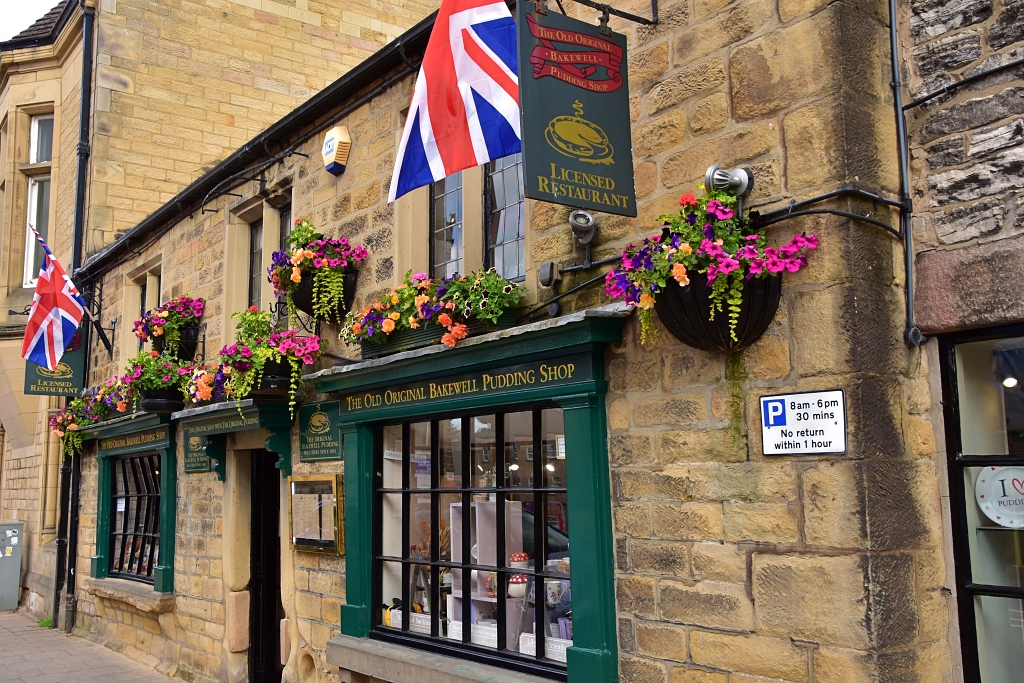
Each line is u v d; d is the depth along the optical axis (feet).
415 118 15.83
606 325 14.16
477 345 16.20
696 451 12.98
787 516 11.73
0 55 49.14
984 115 11.64
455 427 18.81
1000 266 11.21
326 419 22.49
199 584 29.22
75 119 44.78
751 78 12.84
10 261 48.93
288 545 24.06
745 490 12.28
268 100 45.34
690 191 13.60
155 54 42.55
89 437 38.68
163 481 31.71
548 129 12.71
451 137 15.23
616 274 12.61
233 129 44.27
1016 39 11.44
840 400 11.29
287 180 26.05
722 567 12.45
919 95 12.37
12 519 50.29
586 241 15.14
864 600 10.84
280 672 27.48
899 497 11.39
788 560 11.65
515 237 18.01
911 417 11.84
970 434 11.89
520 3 12.69
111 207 40.88
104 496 37.81
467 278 16.76
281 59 45.85
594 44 13.50
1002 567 11.50
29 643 37.17
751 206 12.62
